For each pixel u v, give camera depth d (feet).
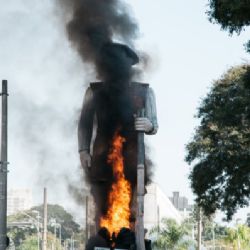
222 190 172.55
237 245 310.45
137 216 83.41
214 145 171.53
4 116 85.56
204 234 473.26
